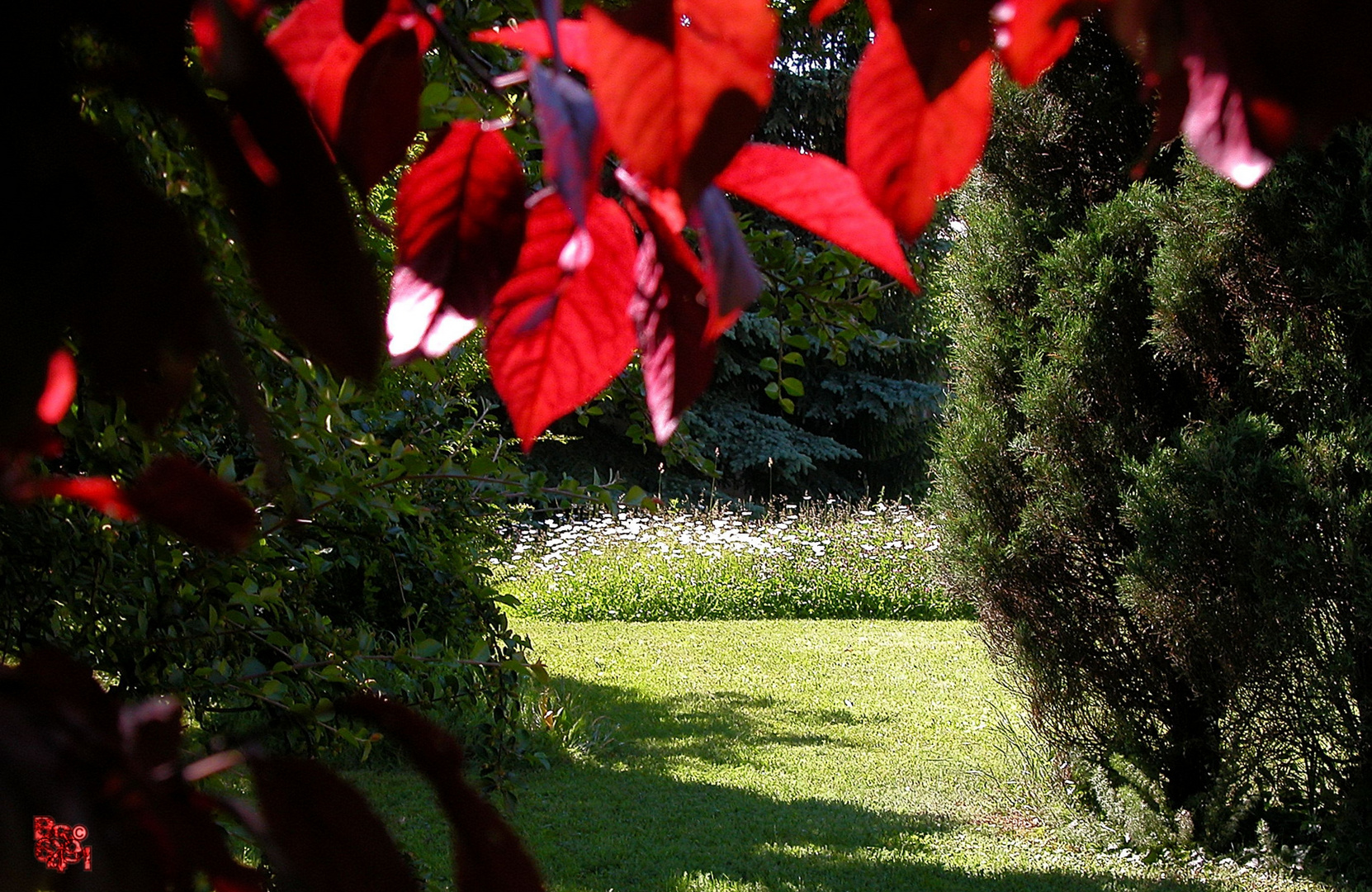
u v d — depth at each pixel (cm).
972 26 31
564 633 1104
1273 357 435
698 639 1073
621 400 256
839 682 893
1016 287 516
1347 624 433
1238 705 468
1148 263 480
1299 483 426
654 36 28
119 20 25
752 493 1902
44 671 33
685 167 28
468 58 36
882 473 2062
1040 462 497
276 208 26
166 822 30
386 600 362
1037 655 524
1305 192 418
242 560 208
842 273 187
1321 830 463
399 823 508
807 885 473
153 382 27
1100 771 523
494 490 289
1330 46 25
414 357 42
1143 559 455
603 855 506
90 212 25
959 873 485
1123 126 485
